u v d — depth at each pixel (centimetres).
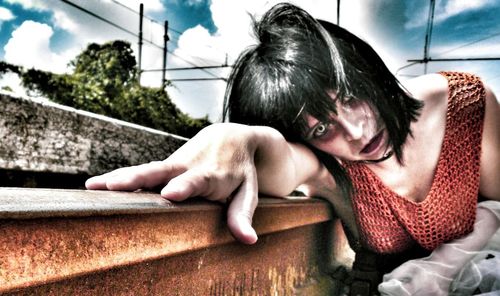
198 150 85
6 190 51
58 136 211
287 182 133
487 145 171
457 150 165
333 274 178
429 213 162
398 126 154
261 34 160
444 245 163
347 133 147
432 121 167
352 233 201
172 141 292
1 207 39
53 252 43
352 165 164
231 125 99
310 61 141
